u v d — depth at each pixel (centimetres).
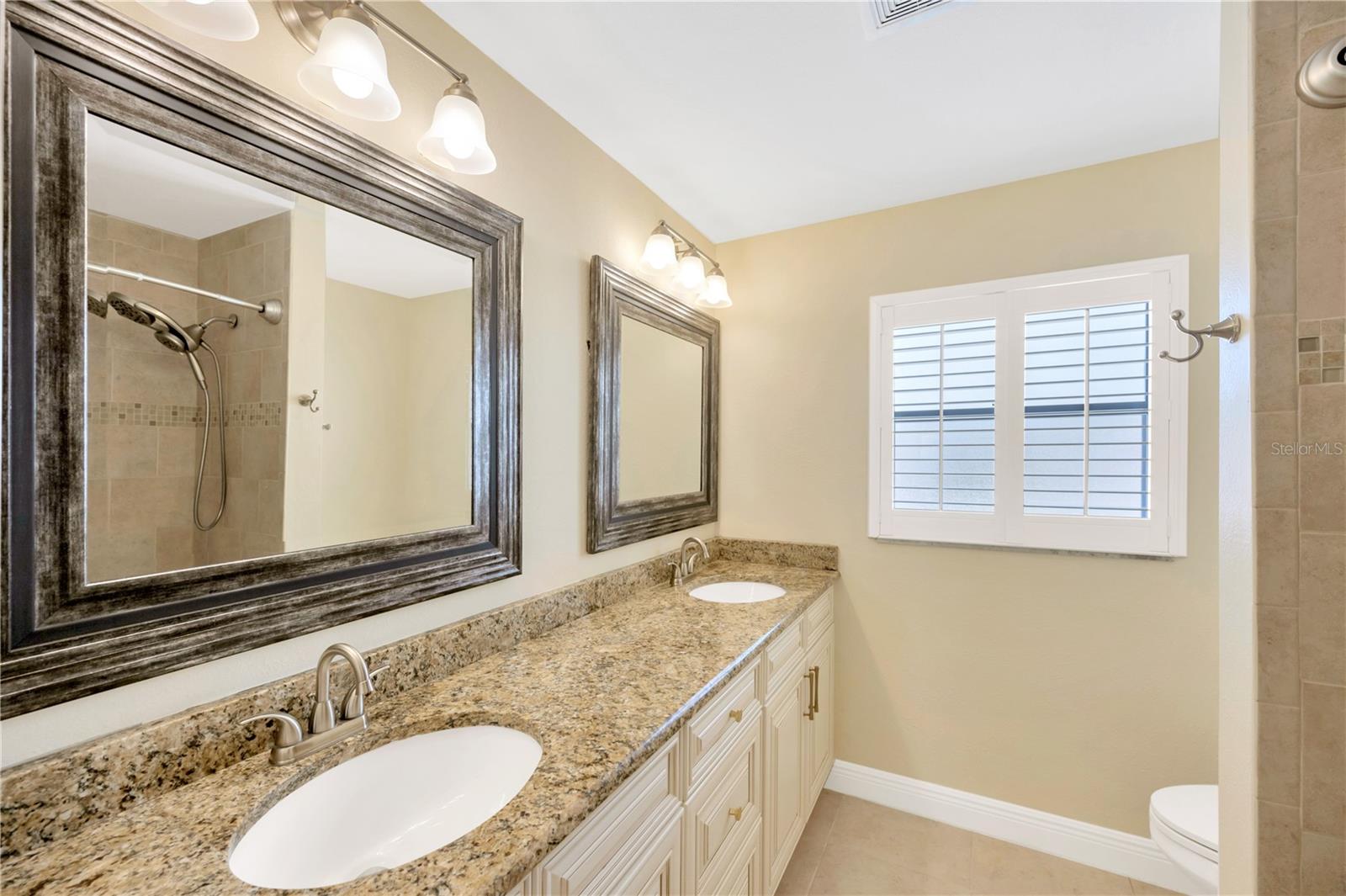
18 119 67
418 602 119
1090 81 148
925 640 217
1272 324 85
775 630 157
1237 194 96
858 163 191
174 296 83
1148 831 181
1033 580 199
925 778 215
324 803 87
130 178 78
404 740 99
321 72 96
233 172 90
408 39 104
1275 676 84
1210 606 175
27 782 67
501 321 139
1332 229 82
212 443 88
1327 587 82
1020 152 184
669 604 182
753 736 145
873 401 227
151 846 69
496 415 138
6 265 67
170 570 82
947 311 214
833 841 199
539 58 140
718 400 257
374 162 111
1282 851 84
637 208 200
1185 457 177
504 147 144
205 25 79
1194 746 177
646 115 164
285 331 97
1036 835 195
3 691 67
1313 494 82
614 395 184
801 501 242
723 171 196
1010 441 202
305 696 96
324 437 103
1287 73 84
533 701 110
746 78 148
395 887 63
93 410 75
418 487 121
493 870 65
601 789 82
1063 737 194
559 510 163
